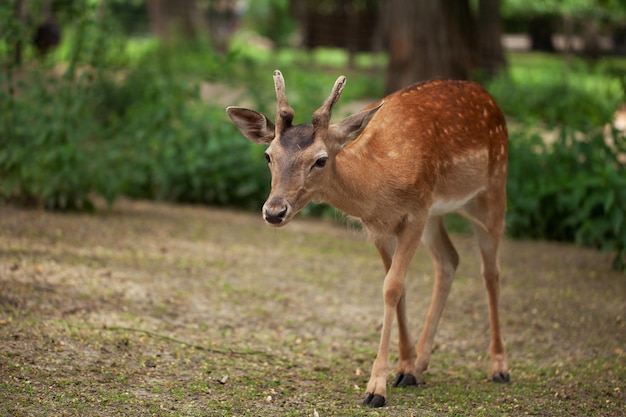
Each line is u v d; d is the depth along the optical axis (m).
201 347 7.53
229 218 13.02
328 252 11.36
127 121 14.38
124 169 12.81
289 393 6.62
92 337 7.37
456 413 6.32
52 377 6.44
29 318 7.61
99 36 12.54
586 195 11.75
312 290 9.62
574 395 6.84
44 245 10.07
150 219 12.29
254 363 7.30
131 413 5.95
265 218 5.91
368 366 7.51
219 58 15.71
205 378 6.80
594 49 30.11
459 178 7.30
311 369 7.30
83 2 12.29
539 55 35.25
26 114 11.85
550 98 21.44
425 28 17.91
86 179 12.00
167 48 25.36
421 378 7.30
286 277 10.02
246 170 13.84
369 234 6.96
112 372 6.70
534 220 12.43
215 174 13.86
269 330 8.27
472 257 11.41
